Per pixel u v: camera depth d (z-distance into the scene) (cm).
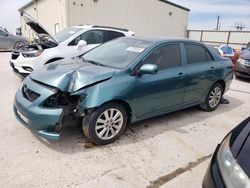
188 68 401
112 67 336
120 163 281
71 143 315
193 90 419
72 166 269
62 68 325
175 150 321
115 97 303
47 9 1574
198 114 466
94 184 244
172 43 388
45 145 305
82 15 1337
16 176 246
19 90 325
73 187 237
